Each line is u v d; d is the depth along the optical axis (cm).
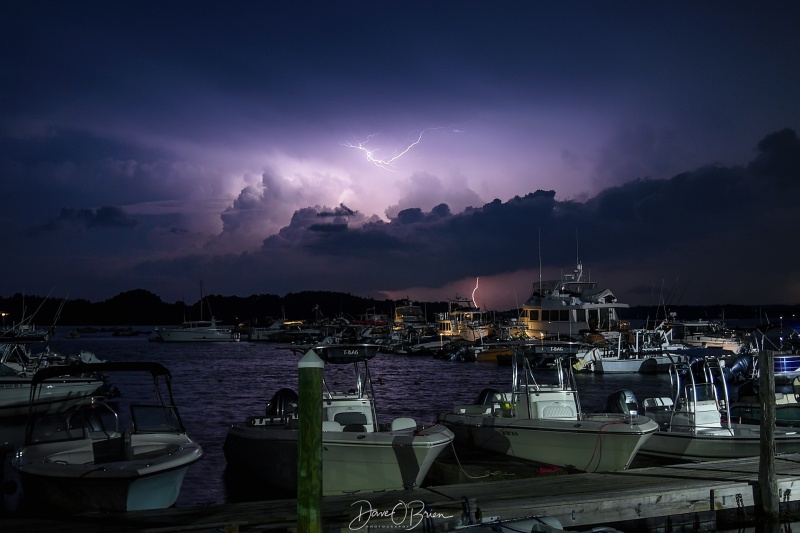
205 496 1498
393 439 1338
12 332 3644
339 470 1375
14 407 2509
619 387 4016
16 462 1230
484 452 1831
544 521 1022
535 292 6825
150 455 1305
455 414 1950
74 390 2677
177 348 9538
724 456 1661
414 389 3944
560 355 1838
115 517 1038
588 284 6838
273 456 1497
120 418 2503
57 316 3884
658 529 1165
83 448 1288
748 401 2389
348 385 4184
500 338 6806
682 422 1759
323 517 1038
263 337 12288
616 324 6544
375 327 10556
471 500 1107
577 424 1609
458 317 8556
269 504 1105
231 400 3409
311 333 11400
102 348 9394
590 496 1133
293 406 1744
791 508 1250
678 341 5650
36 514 1213
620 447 1536
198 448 1306
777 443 1627
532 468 1648
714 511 1192
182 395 3628
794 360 3444
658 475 1319
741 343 5472
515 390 1833
